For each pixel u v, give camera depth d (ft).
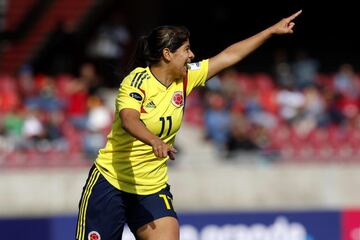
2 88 172.14
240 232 123.24
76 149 151.94
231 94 173.68
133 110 57.98
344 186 154.81
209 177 151.33
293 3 262.26
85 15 214.90
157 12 225.76
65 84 178.29
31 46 206.90
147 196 61.41
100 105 159.94
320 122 177.37
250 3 257.55
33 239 114.93
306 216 125.39
